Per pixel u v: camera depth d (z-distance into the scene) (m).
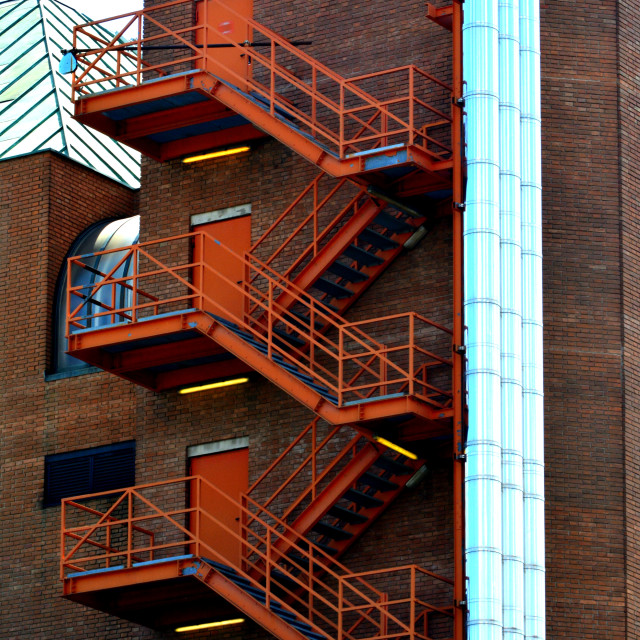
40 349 59.03
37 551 57.22
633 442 51.09
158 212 56.94
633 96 53.97
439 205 52.44
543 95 53.25
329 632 51.06
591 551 49.84
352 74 54.97
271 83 52.34
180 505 54.41
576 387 51.06
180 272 55.94
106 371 56.88
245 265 54.81
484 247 49.62
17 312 59.66
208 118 55.06
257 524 53.00
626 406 51.16
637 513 50.62
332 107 51.56
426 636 49.00
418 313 52.09
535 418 49.19
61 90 70.38
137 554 54.91
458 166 50.62
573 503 50.16
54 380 58.66
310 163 54.88
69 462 57.69
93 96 54.97
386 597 48.25
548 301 51.56
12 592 57.12
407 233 52.72
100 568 55.12
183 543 49.62
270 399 53.91
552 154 52.78
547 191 52.50
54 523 57.25
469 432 48.50
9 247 60.38
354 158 50.88
